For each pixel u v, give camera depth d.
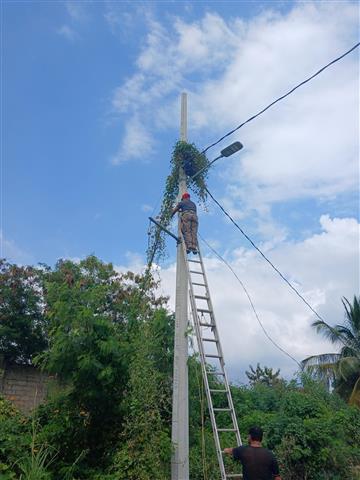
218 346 8.09
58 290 8.96
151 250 10.20
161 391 8.94
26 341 16.31
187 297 8.52
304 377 15.35
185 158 9.88
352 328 23.91
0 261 17.02
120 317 12.53
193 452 9.34
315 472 10.47
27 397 13.73
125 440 8.18
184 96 10.40
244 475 5.63
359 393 21.34
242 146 9.23
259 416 11.45
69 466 7.99
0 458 7.48
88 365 8.05
